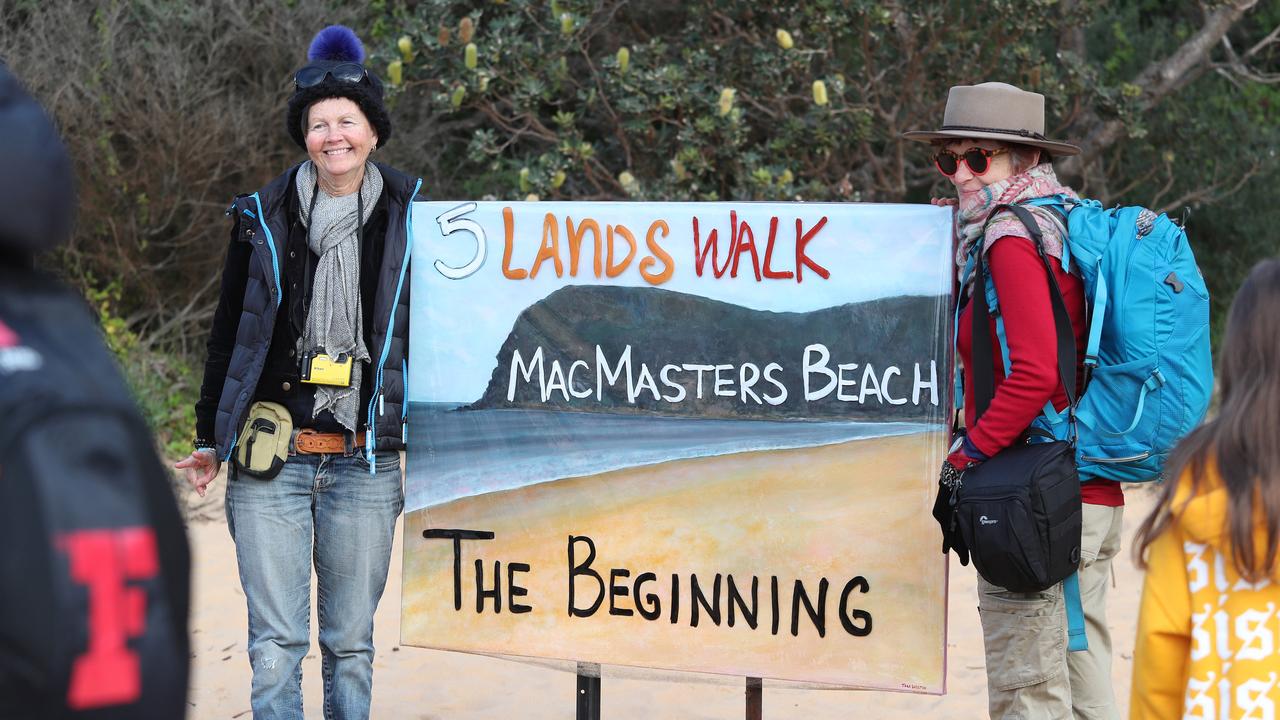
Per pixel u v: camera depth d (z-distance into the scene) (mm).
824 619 3422
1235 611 2080
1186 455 2172
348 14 10992
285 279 3566
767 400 3439
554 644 3637
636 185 9562
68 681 1200
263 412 3562
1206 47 11008
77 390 1288
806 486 3422
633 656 3572
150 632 1261
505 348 3635
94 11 10438
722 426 3479
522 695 5102
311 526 3664
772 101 10203
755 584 3469
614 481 3570
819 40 9812
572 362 3584
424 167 11805
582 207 3557
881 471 3367
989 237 3148
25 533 1199
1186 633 2145
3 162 1355
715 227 3457
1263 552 2023
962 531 3100
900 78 10664
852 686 3414
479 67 9680
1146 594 2201
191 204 10750
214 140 10398
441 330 3668
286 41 10695
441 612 3721
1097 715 3549
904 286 3336
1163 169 12195
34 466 1219
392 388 3607
